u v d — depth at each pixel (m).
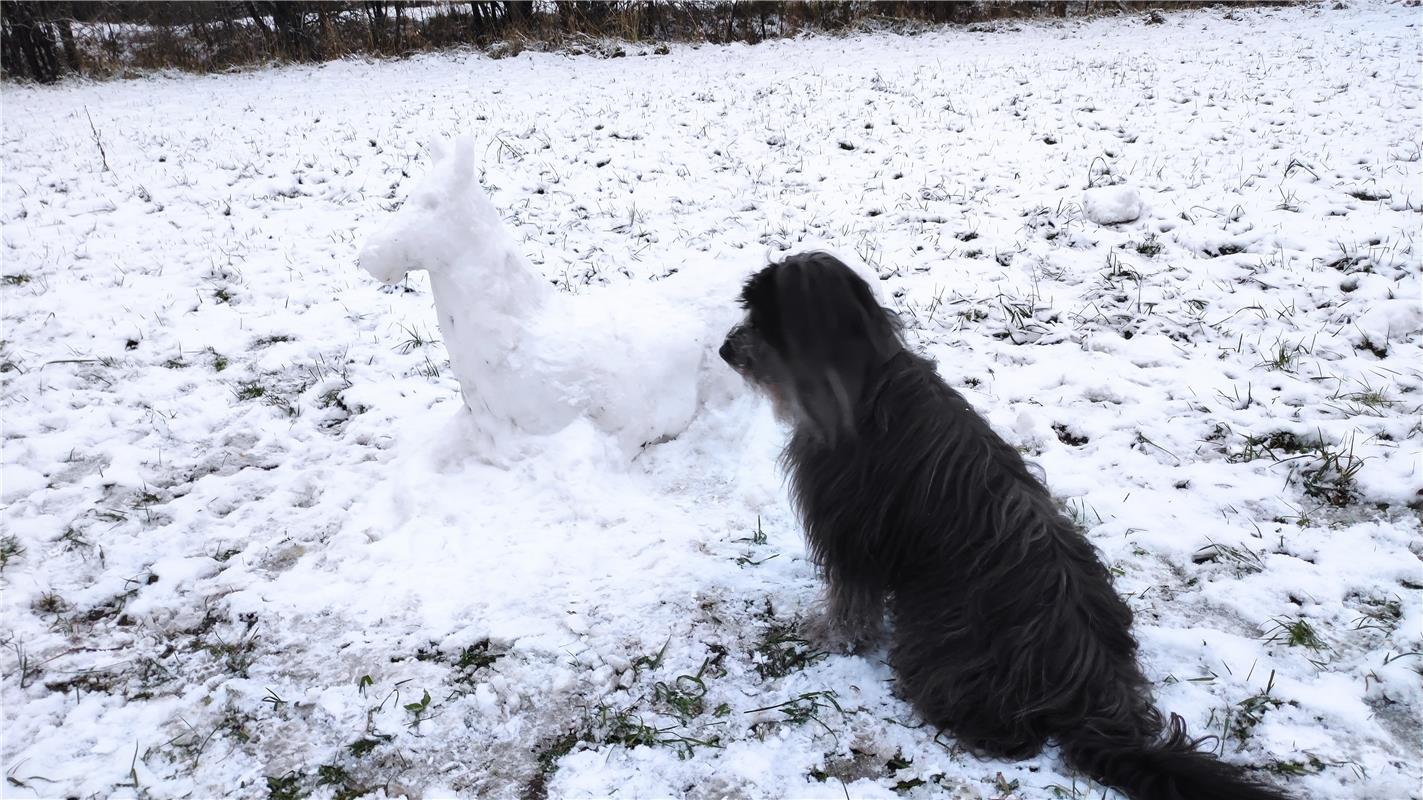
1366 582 3.36
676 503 4.05
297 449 4.61
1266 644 3.10
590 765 2.76
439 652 3.22
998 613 2.59
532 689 3.04
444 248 3.87
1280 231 6.39
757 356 2.89
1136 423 4.45
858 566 2.90
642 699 3.00
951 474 2.70
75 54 14.21
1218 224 6.62
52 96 12.83
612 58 14.37
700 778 2.69
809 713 2.89
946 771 2.64
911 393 2.80
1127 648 2.67
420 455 4.22
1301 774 2.59
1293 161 7.80
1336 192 7.10
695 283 4.66
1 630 3.40
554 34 15.04
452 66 14.16
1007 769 2.61
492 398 4.12
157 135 10.40
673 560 3.62
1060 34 15.61
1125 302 5.65
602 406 4.16
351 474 4.33
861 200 7.71
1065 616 2.54
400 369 5.34
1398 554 3.49
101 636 3.39
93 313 6.13
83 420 4.87
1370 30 14.12
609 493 4.00
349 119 10.95
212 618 3.45
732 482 4.18
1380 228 6.34
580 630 3.27
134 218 7.93
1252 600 3.30
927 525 2.71
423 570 3.62
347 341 5.71
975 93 11.05
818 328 2.71
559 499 3.95
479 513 3.90
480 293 3.96
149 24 14.92
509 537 3.76
